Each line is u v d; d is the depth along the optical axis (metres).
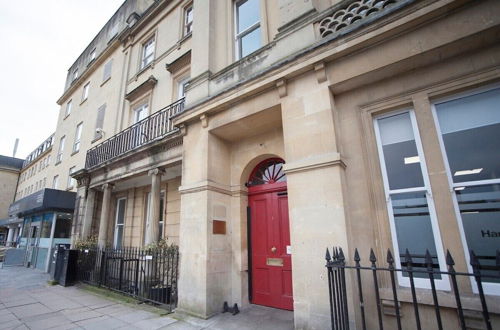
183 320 4.85
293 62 4.47
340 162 3.80
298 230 3.97
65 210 12.53
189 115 6.13
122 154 8.70
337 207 3.68
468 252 3.14
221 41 6.77
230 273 5.62
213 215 5.50
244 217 5.98
